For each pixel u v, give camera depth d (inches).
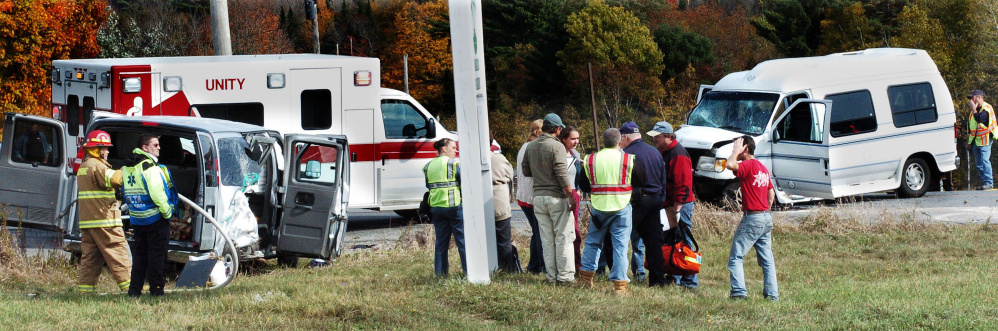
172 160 394.3
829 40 2571.4
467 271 312.3
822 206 502.3
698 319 268.5
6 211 400.2
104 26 1803.6
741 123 577.9
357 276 361.4
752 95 582.6
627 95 2591.0
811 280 371.9
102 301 286.4
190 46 1996.8
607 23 2630.4
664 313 275.1
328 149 392.2
